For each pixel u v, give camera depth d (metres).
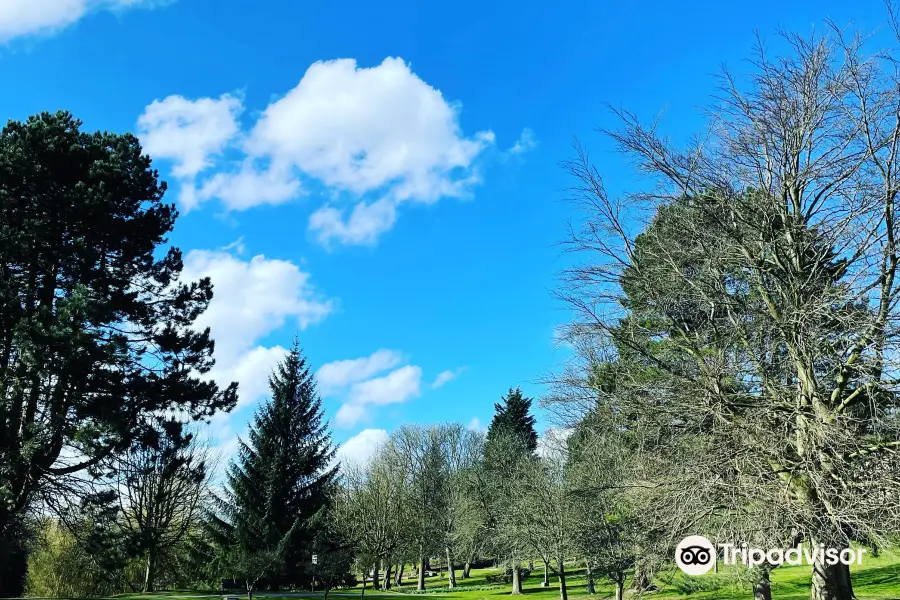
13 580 33.00
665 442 13.11
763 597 14.27
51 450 20.36
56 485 21.09
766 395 12.65
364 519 48.34
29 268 22.00
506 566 38.53
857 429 11.46
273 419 36.25
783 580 25.38
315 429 37.25
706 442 12.30
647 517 13.34
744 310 13.20
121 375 21.66
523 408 58.06
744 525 11.31
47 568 39.66
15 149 21.50
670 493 12.38
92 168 22.77
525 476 31.62
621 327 14.63
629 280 14.56
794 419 11.81
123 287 23.34
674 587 19.58
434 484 55.12
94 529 22.17
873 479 10.47
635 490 14.48
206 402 24.03
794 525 10.76
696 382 12.33
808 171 12.84
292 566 33.78
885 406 11.52
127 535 23.11
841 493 10.43
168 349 23.58
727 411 11.98
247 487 34.53
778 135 13.17
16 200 21.52
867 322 11.16
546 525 28.45
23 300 21.38
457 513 47.34
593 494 16.47
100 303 20.95
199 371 24.66
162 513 37.59
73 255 21.36
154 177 25.55
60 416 20.19
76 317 20.36
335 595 33.34
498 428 55.97
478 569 68.12
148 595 31.75
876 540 10.29
